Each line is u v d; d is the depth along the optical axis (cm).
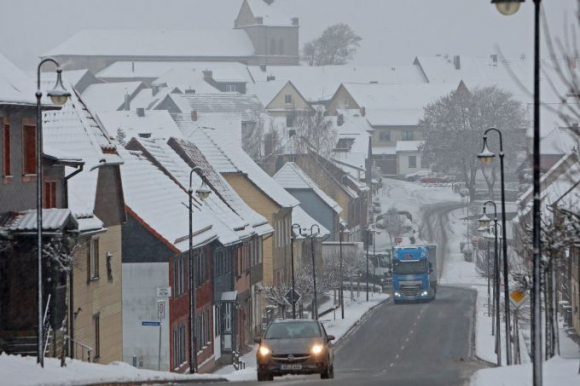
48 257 10212
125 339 14388
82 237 12006
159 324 13125
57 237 10244
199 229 16012
